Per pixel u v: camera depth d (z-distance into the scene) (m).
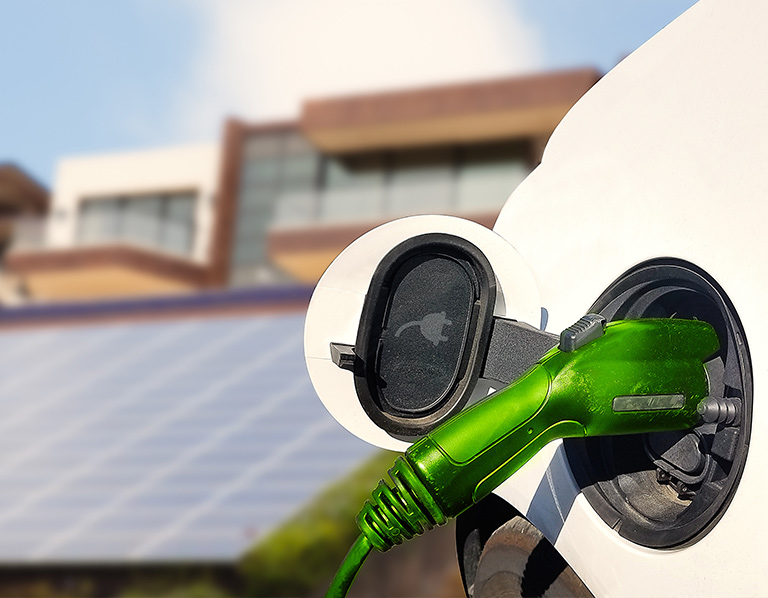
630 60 0.76
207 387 13.62
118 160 21.23
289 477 11.52
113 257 19.91
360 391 0.71
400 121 18.77
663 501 0.69
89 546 10.77
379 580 8.38
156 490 11.65
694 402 0.63
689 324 0.65
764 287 0.59
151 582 10.55
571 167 0.81
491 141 18.53
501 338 0.70
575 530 0.74
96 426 13.07
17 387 14.15
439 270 0.71
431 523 0.60
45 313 15.94
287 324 14.95
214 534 10.68
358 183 19.47
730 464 0.63
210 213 20.66
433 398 0.70
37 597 10.84
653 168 0.71
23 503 11.74
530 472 0.79
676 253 0.67
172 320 15.52
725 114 0.65
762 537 0.57
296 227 18.72
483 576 0.88
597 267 0.75
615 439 0.73
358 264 0.77
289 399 13.12
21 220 20.91
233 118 20.55
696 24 0.69
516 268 0.76
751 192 0.61
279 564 10.30
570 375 0.61
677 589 0.64
